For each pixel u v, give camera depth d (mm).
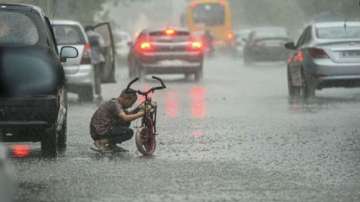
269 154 23234
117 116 23812
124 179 19469
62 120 23781
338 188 18328
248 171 20531
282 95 43875
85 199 17234
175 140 26203
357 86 40594
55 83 22047
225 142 25703
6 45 22125
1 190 11734
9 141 23000
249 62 81312
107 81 45500
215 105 38031
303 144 25141
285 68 75250
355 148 24281
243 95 44094
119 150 23953
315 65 40219
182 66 56844
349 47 40094
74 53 26016
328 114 33594
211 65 83812
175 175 20000
